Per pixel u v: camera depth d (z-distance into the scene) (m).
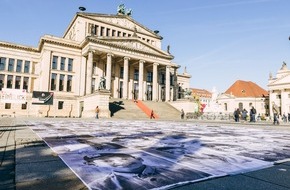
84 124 19.98
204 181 4.14
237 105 92.94
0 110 48.62
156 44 68.31
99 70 55.41
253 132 14.66
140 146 7.86
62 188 3.69
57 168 4.88
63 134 11.30
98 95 38.50
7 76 51.41
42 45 51.88
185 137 10.78
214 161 5.68
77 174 4.46
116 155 6.26
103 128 15.66
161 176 4.39
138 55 55.72
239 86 98.19
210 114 43.69
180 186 3.85
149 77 65.69
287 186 3.87
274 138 11.05
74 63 52.47
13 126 16.19
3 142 8.20
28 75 53.91
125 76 53.28
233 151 7.09
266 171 4.83
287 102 77.62
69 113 49.94
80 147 7.45
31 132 12.00
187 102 51.56
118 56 53.44
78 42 52.53
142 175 4.44
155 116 44.53
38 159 5.69
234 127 19.91
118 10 65.00
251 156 6.33
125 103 47.62
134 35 55.88
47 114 47.53
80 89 52.09
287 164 5.46
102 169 4.84
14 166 5.02
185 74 80.12
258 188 3.77
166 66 61.44
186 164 5.35
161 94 67.19
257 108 90.56
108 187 3.75
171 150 7.13
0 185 3.80
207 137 10.98
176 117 48.28
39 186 3.78
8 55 51.97
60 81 50.56
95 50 49.28
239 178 4.33
